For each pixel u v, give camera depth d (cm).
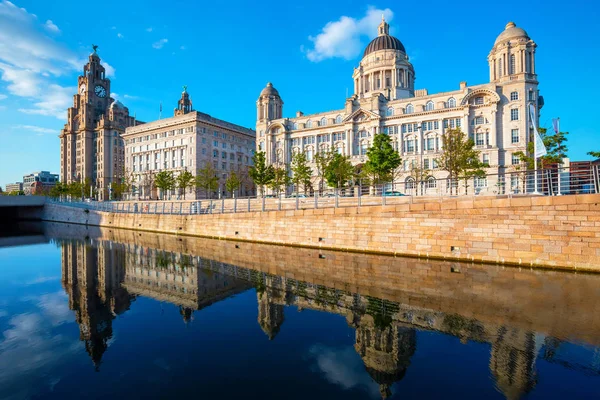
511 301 1278
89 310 1281
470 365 820
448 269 1842
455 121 6744
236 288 1576
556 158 3184
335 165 5453
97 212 5256
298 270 1922
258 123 9200
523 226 1880
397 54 8838
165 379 767
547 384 730
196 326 1111
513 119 6284
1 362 851
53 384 745
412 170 6094
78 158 13550
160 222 4172
